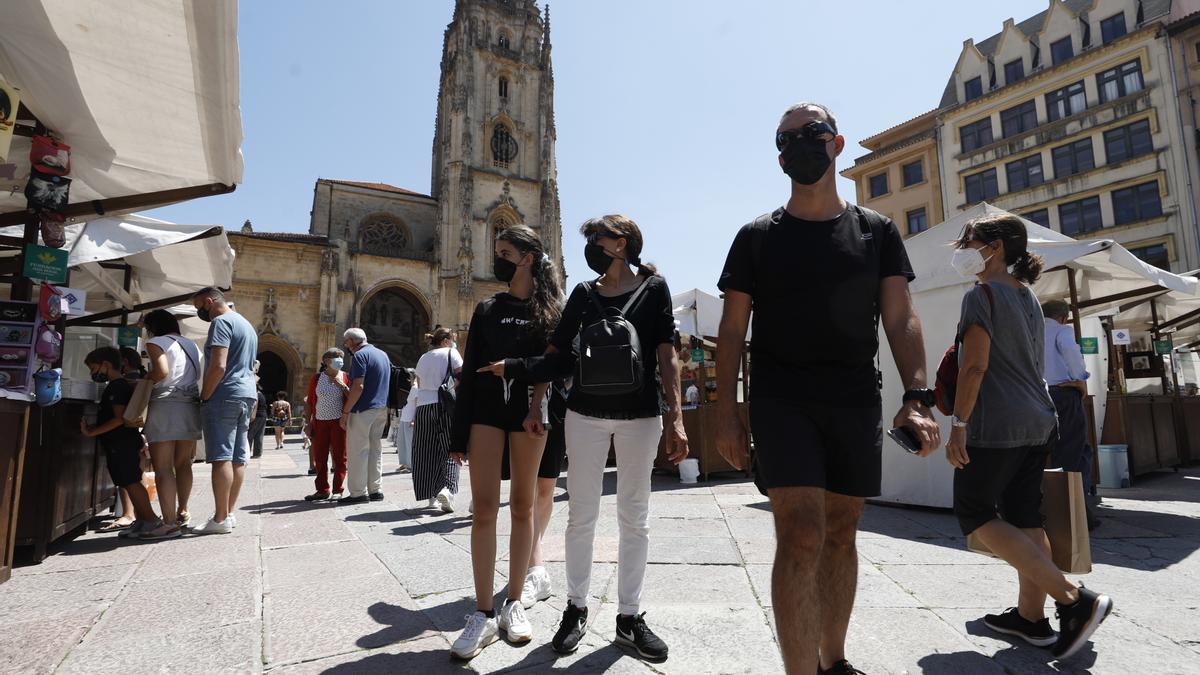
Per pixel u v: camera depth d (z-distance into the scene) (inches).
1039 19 1365.7
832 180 89.7
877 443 83.4
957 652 103.9
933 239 249.4
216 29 144.3
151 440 206.8
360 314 1700.3
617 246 116.6
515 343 118.3
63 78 163.0
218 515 210.2
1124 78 1159.6
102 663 100.2
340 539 198.1
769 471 80.4
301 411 1513.3
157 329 214.5
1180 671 95.5
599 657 103.0
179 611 126.7
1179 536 193.6
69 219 237.8
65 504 187.8
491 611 110.0
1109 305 347.6
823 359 83.2
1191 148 1066.1
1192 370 636.1
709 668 97.1
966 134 1374.3
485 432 114.4
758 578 148.6
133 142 193.3
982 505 108.9
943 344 244.5
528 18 2022.6
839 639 87.0
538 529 139.8
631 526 108.8
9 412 150.6
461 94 1846.7
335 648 107.1
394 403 304.2
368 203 1795.0
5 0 136.6
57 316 174.7
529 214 1895.9
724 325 87.8
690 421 378.6
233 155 202.7
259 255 1553.9
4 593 140.4
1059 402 209.3
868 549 179.9
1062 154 1227.2
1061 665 98.5
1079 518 108.6
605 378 102.7
